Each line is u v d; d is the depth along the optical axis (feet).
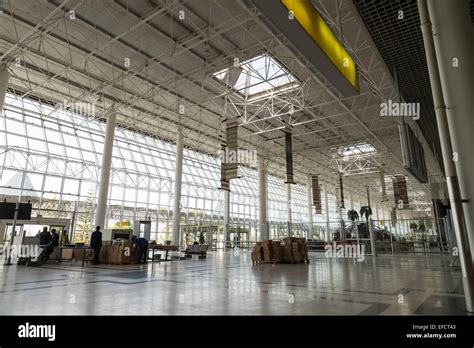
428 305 18.33
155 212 98.78
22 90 70.23
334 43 19.67
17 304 18.67
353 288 24.77
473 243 15.80
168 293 22.70
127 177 93.30
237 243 107.14
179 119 82.89
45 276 32.42
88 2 43.11
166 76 62.75
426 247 55.01
